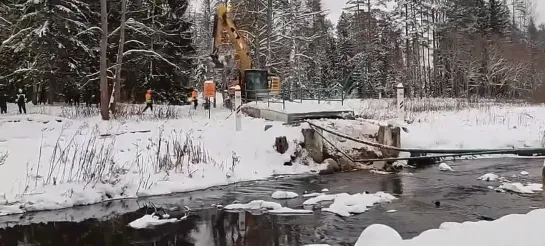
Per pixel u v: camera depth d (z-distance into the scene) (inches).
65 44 1061.8
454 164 685.3
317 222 374.6
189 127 729.6
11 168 492.7
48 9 994.7
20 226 377.4
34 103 1256.8
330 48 2196.1
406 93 1957.4
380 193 471.2
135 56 1237.1
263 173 601.0
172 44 1266.0
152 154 585.3
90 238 343.9
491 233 221.6
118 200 473.4
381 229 230.7
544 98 1705.2
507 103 1392.7
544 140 756.6
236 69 1140.5
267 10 1391.5
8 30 1076.5
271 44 1446.9
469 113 1010.1
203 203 454.6
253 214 405.1
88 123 773.3
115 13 1165.7
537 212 252.4
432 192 485.7
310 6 2020.2
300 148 663.1
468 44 1979.6
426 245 212.4
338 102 1198.9
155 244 327.3
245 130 703.1
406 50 2063.2
